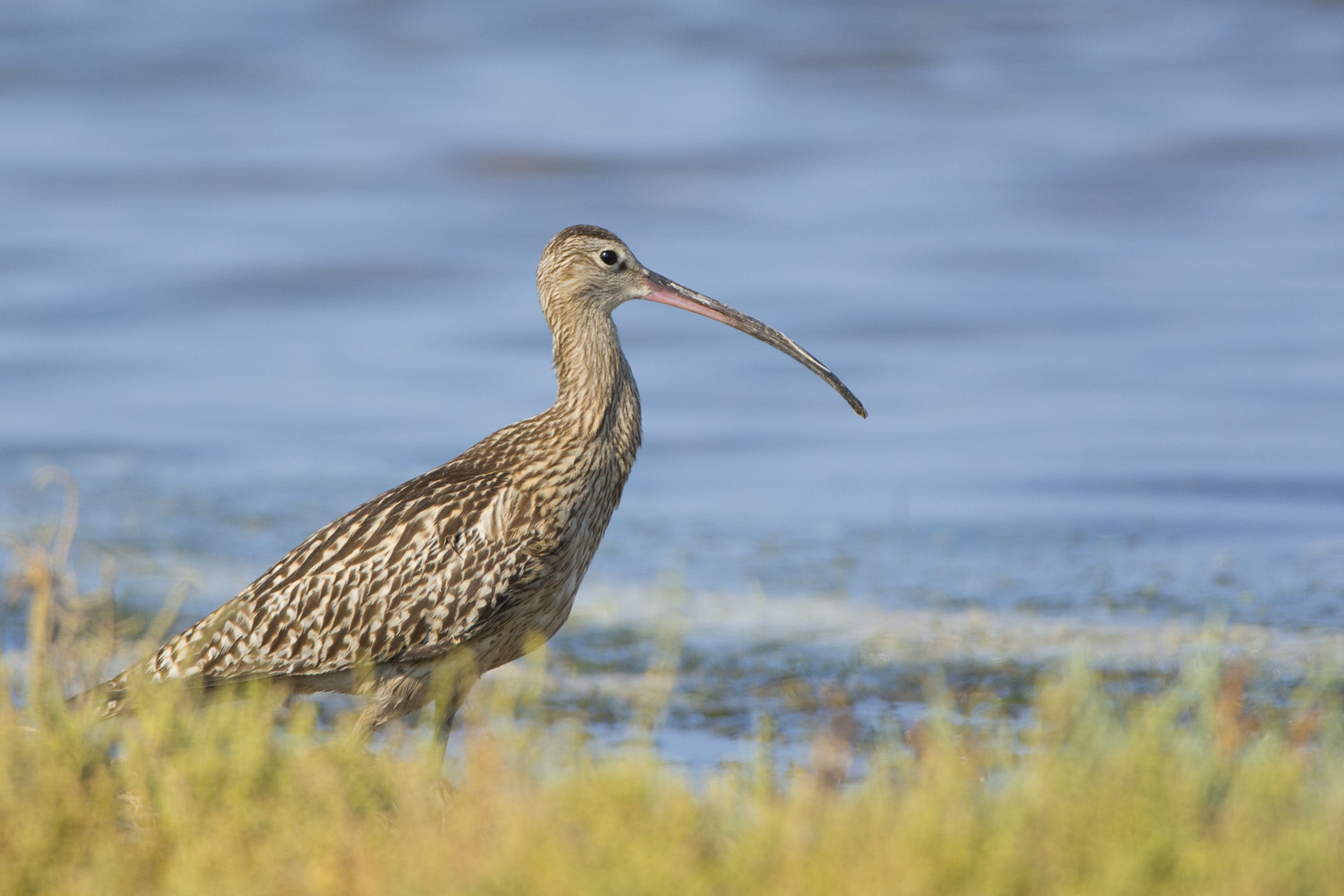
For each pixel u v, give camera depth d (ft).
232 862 21.48
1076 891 19.86
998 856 20.17
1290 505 58.39
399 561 31.53
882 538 55.26
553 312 34.99
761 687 39.81
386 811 24.94
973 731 33.76
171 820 22.91
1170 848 20.39
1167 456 65.16
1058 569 50.90
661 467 66.33
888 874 19.81
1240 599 46.75
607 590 49.60
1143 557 52.11
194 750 24.73
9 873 21.83
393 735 31.30
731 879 20.52
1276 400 72.84
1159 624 44.42
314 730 33.35
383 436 70.08
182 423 71.82
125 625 40.68
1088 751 23.48
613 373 34.27
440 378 79.51
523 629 33.17
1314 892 20.07
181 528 55.42
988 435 69.36
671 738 35.86
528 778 24.04
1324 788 23.36
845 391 37.29
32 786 23.63
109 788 23.97
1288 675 38.70
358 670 31.83
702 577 50.78
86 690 30.91
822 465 65.98
